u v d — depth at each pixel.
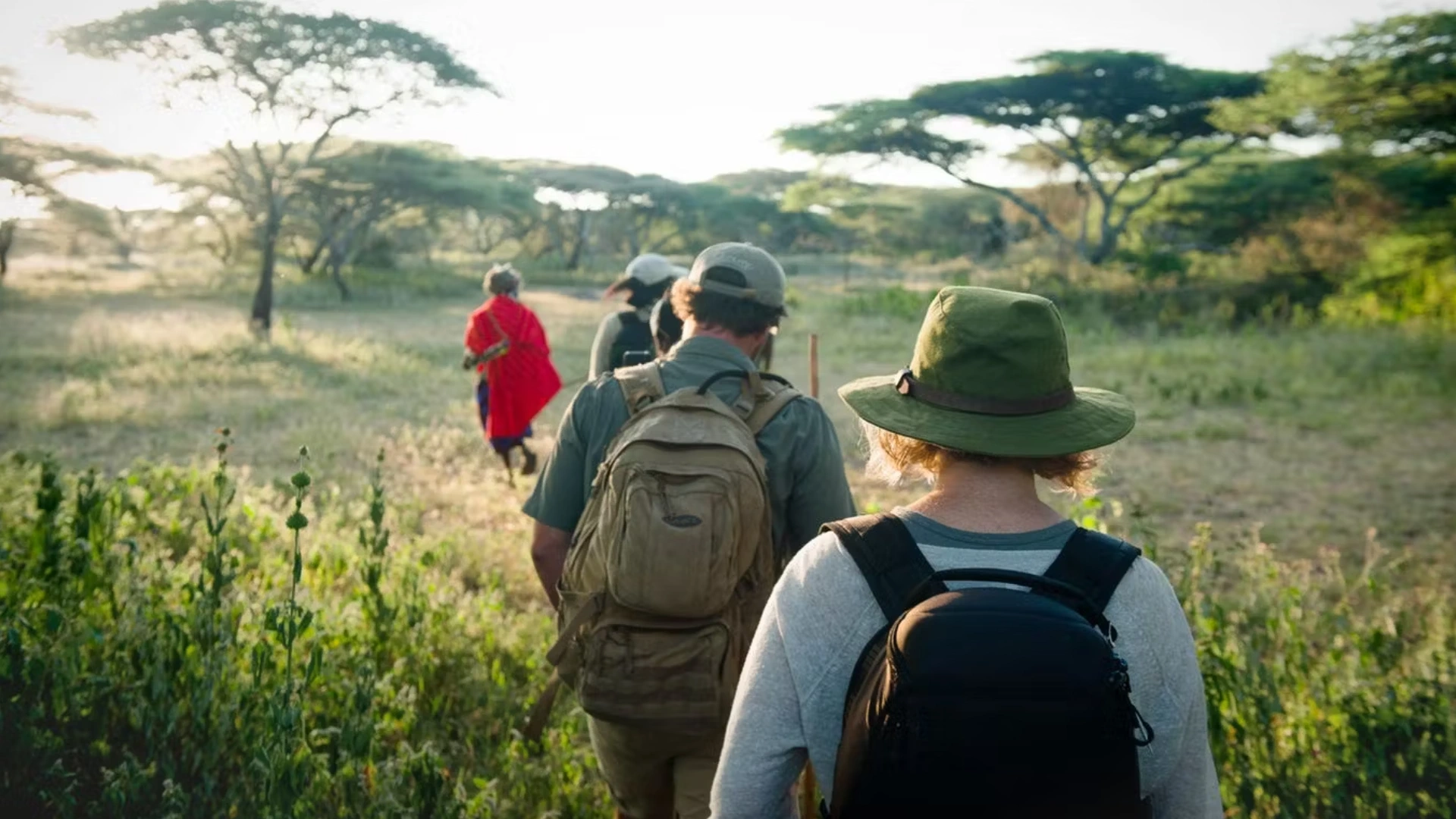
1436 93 26.45
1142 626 1.42
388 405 12.99
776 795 1.48
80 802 2.91
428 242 64.88
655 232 81.38
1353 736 3.57
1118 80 37.19
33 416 11.16
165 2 20.66
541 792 3.49
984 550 1.45
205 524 5.80
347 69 24.36
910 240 72.31
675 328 4.98
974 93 38.88
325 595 4.64
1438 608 4.98
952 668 1.24
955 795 1.23
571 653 2.41
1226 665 3.69
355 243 53.62
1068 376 1.58
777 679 1.46
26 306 28.84
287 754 2.88
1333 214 31.02
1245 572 5.00
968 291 1.57
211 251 48.72
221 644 3.36
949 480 1.54
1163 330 25.97
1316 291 28.33
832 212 73.44
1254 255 31.03
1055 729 1.22
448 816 3.12
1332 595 6.28
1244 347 19.59
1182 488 9.32
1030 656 1.24
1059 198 45.22
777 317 2.71
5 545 3.95
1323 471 10.03
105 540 4.13
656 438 2.34
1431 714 3.64
